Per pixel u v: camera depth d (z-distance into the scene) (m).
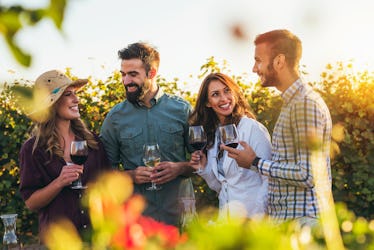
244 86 7.39
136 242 0.74
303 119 3.12
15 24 0.52
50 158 3.91
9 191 7.42
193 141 4.08
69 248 0.68
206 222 0.75
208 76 4.19
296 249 0.69
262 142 3.96
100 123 7.38
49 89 3.88
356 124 7.29
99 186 0.80
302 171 3.12
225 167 3.91
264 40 3.34
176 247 0.73
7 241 3.42
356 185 7.46
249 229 0.68
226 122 4.16
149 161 4.20
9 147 7.30
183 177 4.55
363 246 0.96
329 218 0.89
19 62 0.52
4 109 7.23
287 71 3.32
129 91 4.40
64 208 3.88
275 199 3.38
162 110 4.53
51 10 0.52
